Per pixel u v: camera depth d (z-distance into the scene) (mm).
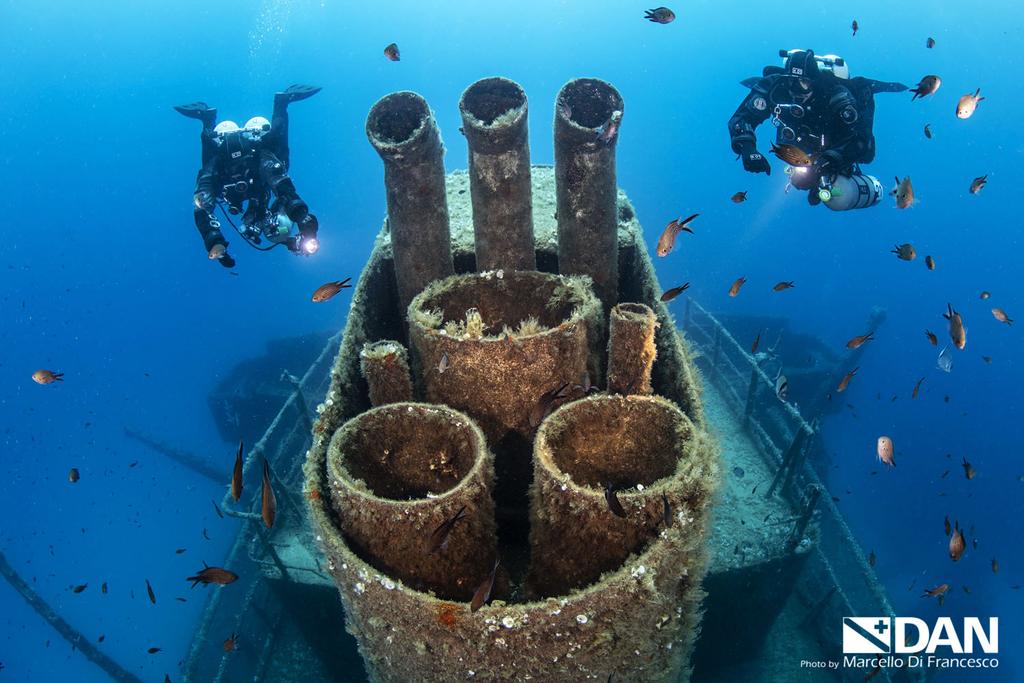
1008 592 14914
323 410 3809
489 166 3947
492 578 2457
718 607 6137
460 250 5137
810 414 12789
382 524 2727
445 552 2803
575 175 4141
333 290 3855
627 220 5637
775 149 4344
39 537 19781
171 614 15844
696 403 3578
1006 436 20406
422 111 3840
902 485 18219
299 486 8141
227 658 7273
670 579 2820
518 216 4160
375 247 5371
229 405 13492
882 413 21875
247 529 8656
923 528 16891
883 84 5227
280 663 6996
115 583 17156
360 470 3213
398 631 2783
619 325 3354
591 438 3264
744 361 12570
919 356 25812
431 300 3975
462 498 2748
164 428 26328
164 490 21328
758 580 6016
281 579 5949
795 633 7227
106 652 14938
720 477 3016
